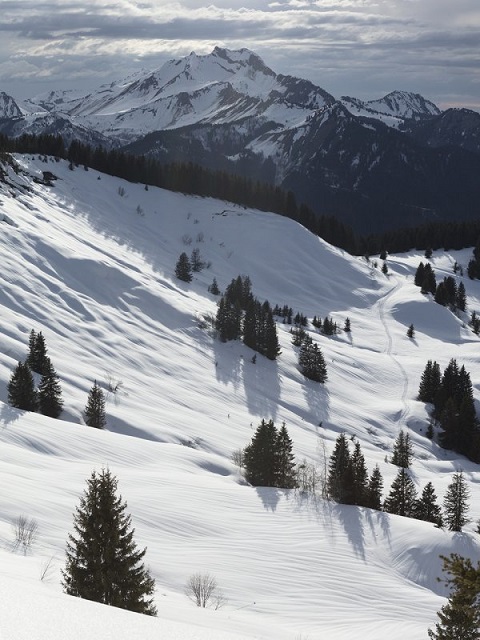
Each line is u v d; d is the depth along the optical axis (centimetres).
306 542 5475
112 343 12212
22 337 10412
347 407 13662
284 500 6444
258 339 14950
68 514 4341
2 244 13925
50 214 18838
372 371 16188
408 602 4791
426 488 7694
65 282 14138
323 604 4450
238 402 12131
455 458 12769
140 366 11806
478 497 8644
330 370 15450
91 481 2673
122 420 8694
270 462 7669
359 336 19075
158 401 10444
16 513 4050
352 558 5388
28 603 1052
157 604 3061
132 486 5797
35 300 12262
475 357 17938
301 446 10344
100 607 1092
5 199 17325
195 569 4419
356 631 4072
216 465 7775
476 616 2297
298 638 3191
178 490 5984
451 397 13725
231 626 3019
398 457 10781
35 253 14400
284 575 4784
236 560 4803
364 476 7344
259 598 4269
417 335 19738
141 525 4944
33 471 5300
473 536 5959
